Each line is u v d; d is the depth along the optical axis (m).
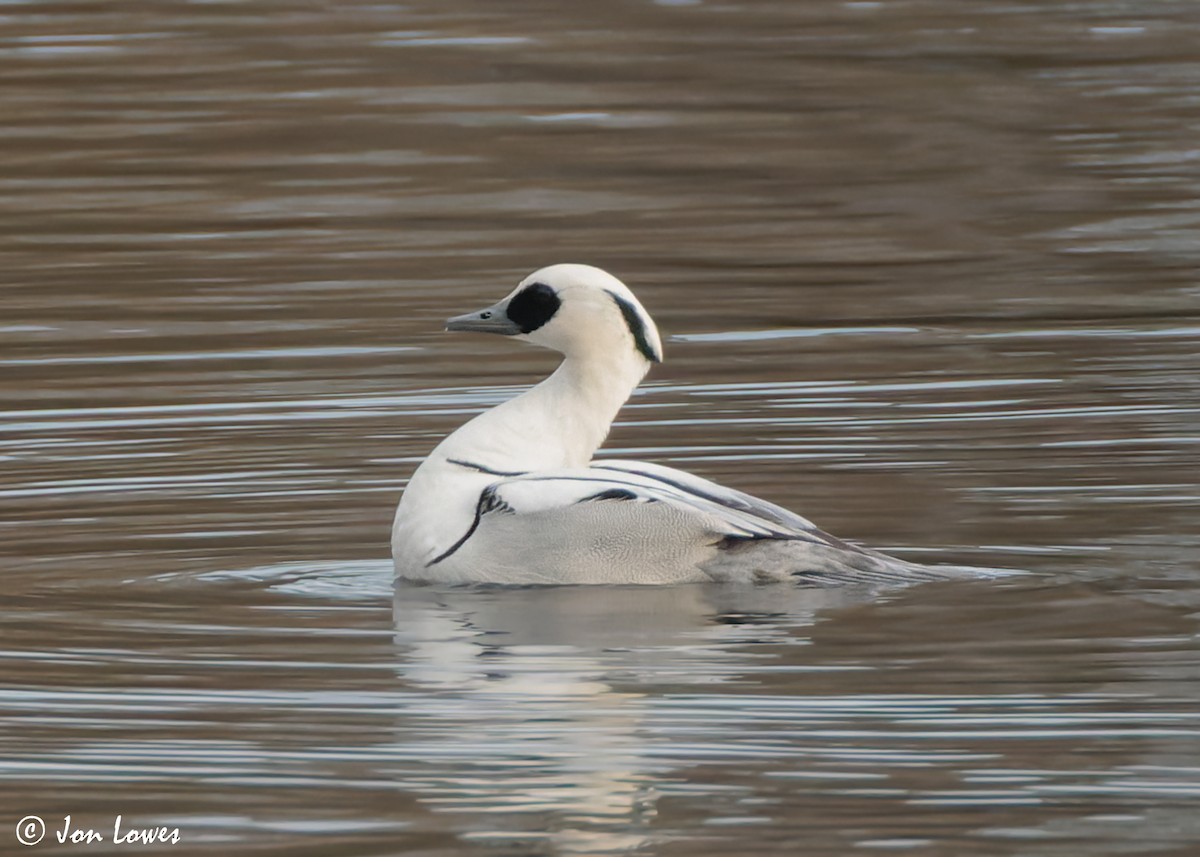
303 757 9.63
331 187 25.55
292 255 22.52
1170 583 12.11
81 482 14.63
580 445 13.08
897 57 32.00
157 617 11.73
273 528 13.62
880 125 28.42
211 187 25.53
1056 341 18.78
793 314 20.09
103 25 33.62
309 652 11.10
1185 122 28.27
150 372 17.91
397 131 28.05
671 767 9.45
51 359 18.38
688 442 15.60
